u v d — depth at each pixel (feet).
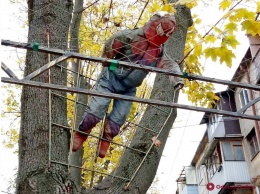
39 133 11.84
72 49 16.56
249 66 44.47
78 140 12.73
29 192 10.93
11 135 29.94
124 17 23.24
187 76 10.34
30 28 13.89
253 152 58.54
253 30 12.13
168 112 14.40
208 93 19.74
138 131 14.14
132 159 13.10
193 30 18.58
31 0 14.53
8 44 9.31
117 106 13.73
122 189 12.44
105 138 13.52
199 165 79.25
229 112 10.13
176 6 16.89
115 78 13.39
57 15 13.93
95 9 23.18
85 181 25.03
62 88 9.23
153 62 13.62
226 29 12.27
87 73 18.61
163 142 13.97
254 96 53.21
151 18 13.24
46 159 11.50
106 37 21.34
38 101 12.32
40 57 12.92
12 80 8.86
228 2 12.08
